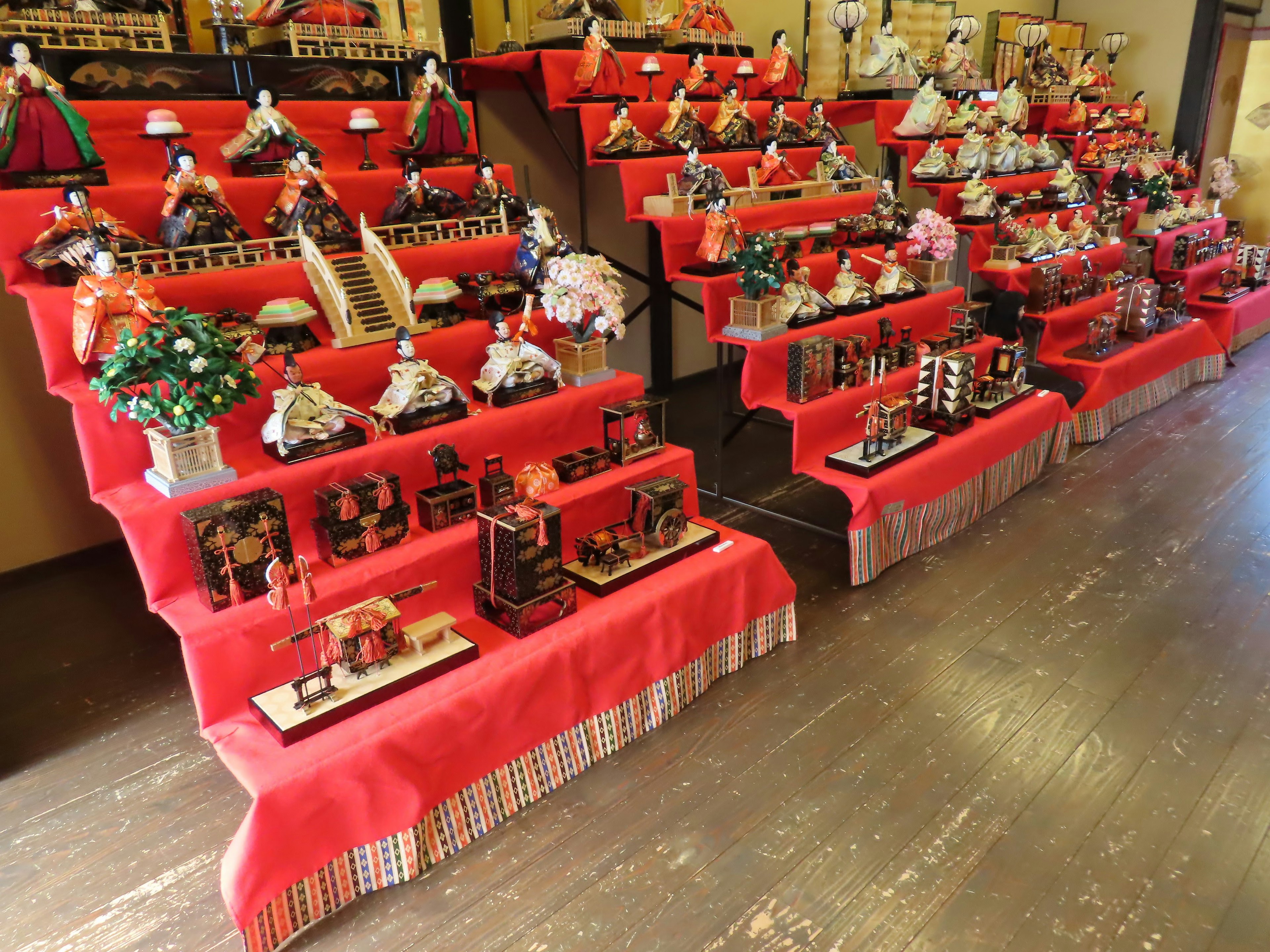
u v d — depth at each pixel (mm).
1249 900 2307
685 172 4547
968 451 4375
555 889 2357
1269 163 9570
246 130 3293
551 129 5027
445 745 2426
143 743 2953
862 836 2531
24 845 2510
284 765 2180
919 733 2980
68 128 2857
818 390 4219
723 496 4969
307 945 2191
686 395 6684
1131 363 5926
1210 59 8633
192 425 2486
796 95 5773
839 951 2166
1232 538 4402
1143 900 2309
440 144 3789
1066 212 6871
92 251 2574
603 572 3035
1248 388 6848
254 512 2438
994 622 3668
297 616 2510
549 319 3631
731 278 4395
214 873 2416
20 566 4039
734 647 3307
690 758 2867
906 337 4801
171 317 2453
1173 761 2840
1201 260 7980
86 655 3479
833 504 4832
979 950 2166
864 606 3805
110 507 2461
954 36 6953
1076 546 4340
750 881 2379
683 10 5406
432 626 2580
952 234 5305
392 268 3223
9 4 3014
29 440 3961
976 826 2570
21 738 2982
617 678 2873
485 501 3008
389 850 2338
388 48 3879
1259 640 3525
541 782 2689
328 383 2988
